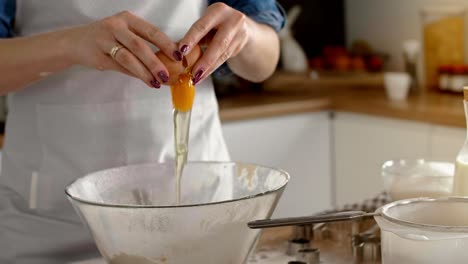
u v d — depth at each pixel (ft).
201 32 3.51
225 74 4.87
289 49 10.04
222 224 2.90
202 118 4.63
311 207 8.93
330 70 9.86
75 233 4.41
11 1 4.37
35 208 4.45
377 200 4.25
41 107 4.39
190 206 2.80
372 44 10.39
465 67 8.60
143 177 3.63
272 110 8.40
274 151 8.52
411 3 9.72
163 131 4.46
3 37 4.35
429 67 9.00
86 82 4.32
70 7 4.35
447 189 3.63
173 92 3.42
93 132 4.36
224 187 3.62
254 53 4.48
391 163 3.93
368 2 10.36
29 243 4.44
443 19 8.81
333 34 10.78
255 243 3.18
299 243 3.53
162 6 4.48
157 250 2.92
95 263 3.60
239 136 8.23
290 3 10.35
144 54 3.36
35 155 4.45
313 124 8.77
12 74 3.98
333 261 3.41
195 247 2.92
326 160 8.92
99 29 3.57
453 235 2.66
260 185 3.47
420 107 7.88
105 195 3.48
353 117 8.60
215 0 4.80
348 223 3.67
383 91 9.29
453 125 7.46
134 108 4.37
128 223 2.86
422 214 2.96
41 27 4.43
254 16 4.68
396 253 2.80
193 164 3.69
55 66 3.91
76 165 4.38
